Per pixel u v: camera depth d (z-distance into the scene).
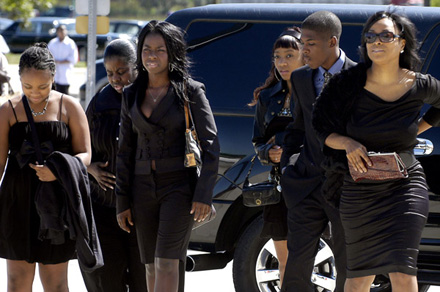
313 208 18.56
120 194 18.78
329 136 16.98
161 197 18.36
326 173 17.70
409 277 16.16
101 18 41.12
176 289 18.11
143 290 20.55
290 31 20.61
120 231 20.22
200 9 24.94
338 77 16.97
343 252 18.36
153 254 18.95
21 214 17.78
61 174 17.44
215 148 18.38
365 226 16.80
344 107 16.92
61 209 17.61
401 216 16.39
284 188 19.00
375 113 16.67
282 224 20.92
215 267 23.80
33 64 17.36
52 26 137.00
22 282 18.22
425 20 22.94
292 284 18.83
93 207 20.11
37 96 17.56
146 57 18.20
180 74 18.53
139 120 18.25
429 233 22.00
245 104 23.73
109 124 19.95
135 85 18.70
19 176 17.75
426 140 21.70
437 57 22.70
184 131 18.38
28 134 17.81
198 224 19.05
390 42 16.23
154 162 18.30
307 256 18.66
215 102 23.97
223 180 23.39
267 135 21.12
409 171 16.77
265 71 23.94
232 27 24.48
